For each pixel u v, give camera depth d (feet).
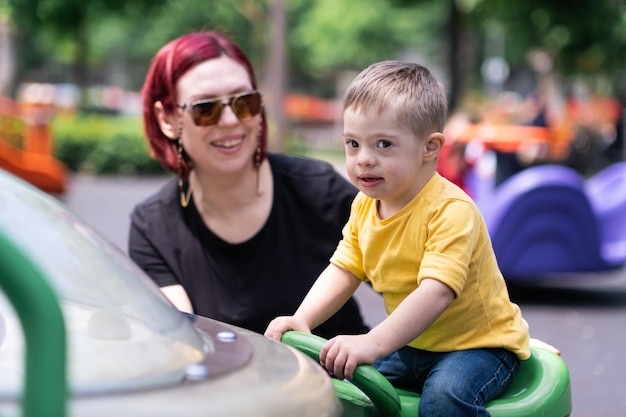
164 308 5.78
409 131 7.77
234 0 120.57
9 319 5.77
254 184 10.26
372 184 7.86
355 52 122.11
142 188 59.67
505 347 8.10
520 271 25.73
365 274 8.59
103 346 5.17
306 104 151.94
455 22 69.62
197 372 4.89
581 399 17.31
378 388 7.09
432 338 8.09
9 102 53.31
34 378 3.85
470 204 7.96
